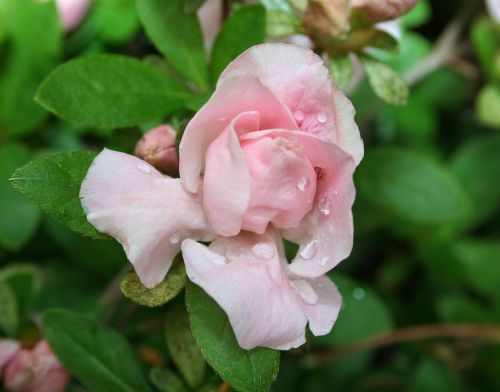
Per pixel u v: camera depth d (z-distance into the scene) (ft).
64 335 0.67
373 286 0.96
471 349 0.91
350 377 0.89
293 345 0.57
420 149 0.99
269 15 0.69
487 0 0.89
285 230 0.59
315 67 0.58
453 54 0.96
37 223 0.80
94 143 0.92
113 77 0.66
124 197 0.57
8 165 0.80
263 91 0.56
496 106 0.89
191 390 0.66
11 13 0.81
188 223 0.58
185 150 0.57
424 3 0.93
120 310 0.76
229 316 0.55
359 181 0.84
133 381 0.67
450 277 0.94
